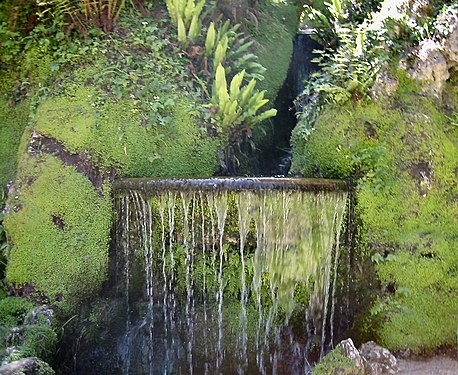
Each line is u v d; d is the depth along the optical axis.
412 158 4.97
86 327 4.77
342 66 5.59
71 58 5.73
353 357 4.18
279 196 4.64
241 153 6.05
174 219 4.75
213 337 4.96
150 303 4.98
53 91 5.49
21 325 4.48
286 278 4.82
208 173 5.55
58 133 5.12
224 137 5.75
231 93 5.56
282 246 4.76
